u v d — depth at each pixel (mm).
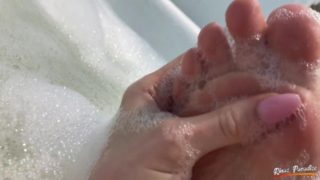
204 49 245
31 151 287
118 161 244
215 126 233
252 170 233
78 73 359
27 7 365
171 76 271
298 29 232
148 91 271
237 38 240
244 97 239
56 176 282
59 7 380
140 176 236
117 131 259
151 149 238
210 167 238
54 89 324
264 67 237
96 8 400
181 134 237
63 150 289
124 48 394
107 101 356
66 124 300
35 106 306
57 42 364
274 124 229
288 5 240
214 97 243
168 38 429
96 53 378
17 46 342
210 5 454
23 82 320
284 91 233
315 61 234
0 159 279
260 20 239
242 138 232
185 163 237
